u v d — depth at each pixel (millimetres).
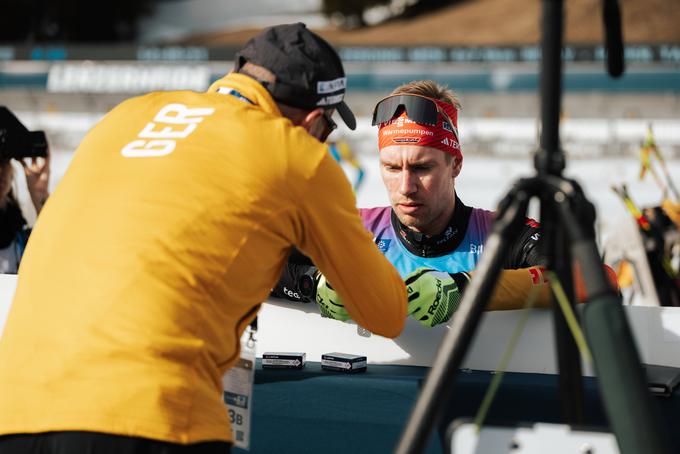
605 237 5629
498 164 12312
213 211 1855
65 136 13250
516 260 2979
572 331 1673
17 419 1752
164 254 1803
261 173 1905
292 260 2607
